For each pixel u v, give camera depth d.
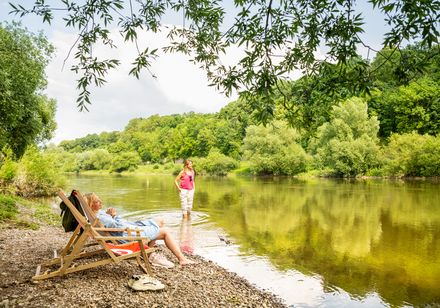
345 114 49.84
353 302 5.38
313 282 6.22
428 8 3.63
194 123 108.31
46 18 4.79
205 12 5.31
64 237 8.72
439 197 20.44
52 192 22.05
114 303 4.36
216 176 59.97
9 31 14.83
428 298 5.56
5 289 4.57
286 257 7.79
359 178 45.12
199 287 5.43
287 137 53.94
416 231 10.75
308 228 11.10
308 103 4.71
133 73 5.00
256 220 12.38
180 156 106.00
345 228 11.15
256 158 54.66
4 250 6.69
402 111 61.09
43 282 4.86
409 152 42.06
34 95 18.72
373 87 4.20
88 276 5.25
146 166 102.31
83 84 4.93
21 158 21.45
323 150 48.09
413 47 4.05
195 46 6.08
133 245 5.57
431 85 56.19
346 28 4.29
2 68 12.74
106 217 5.99
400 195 21.75
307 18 4.78
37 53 15.66
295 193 23.28
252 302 5.14
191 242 9.00
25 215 11.79
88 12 4.79
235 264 7.18
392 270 6.96
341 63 4.31
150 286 4.91
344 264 7.31
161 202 17.58
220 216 13.15
